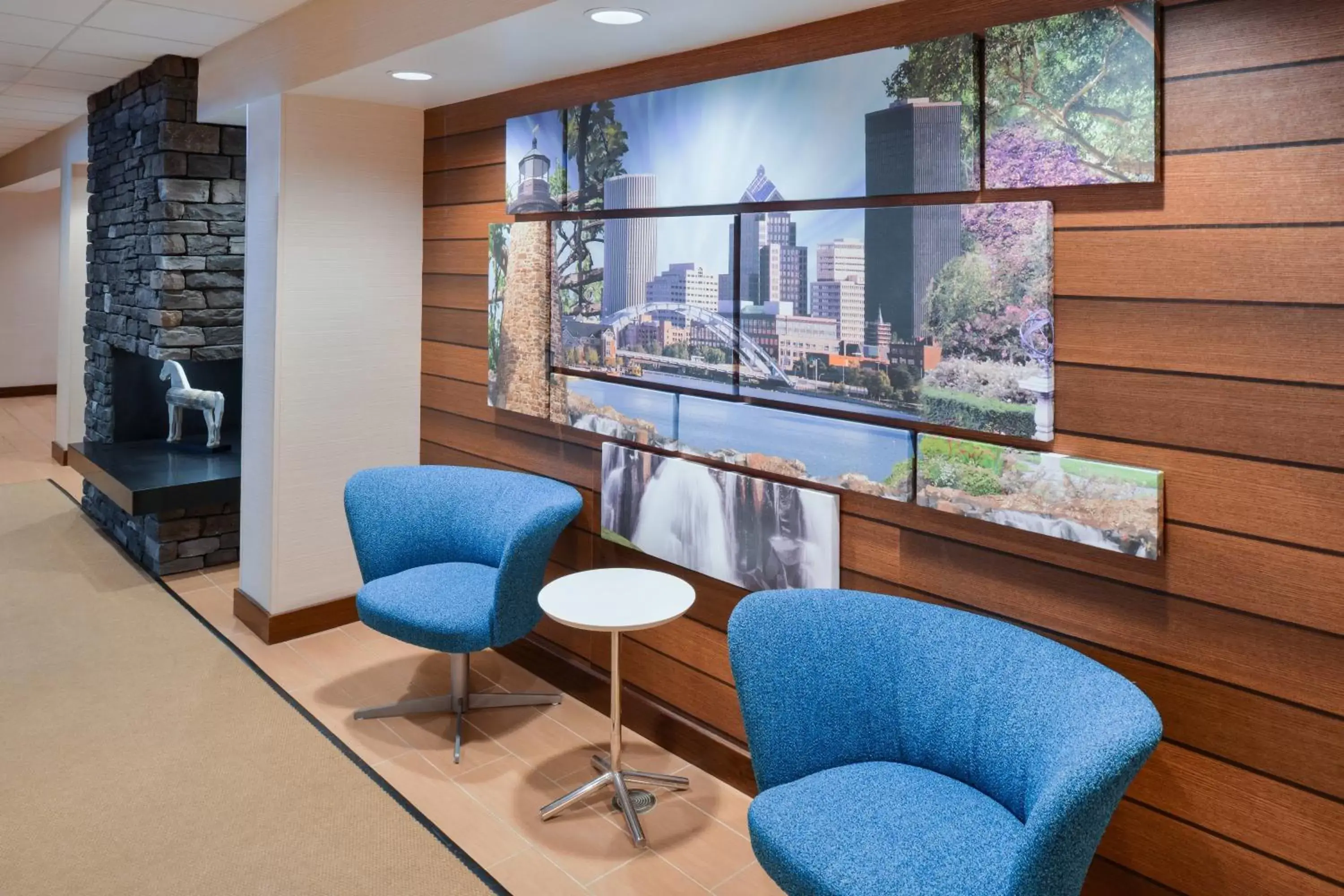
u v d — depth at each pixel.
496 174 3.54
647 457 2.96
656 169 2.84
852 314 2.35
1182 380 1.83
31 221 9.94
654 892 2.29
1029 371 2.03
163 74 4.15
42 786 2.69
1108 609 1.97
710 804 2.68
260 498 3.79
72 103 5.38
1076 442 1.99
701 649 2.88
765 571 2.61
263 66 3.63
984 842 1.71
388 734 3.04
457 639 2.84
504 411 3.60
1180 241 1.81
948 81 2.10
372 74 3.16
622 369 3.04
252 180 3.75
